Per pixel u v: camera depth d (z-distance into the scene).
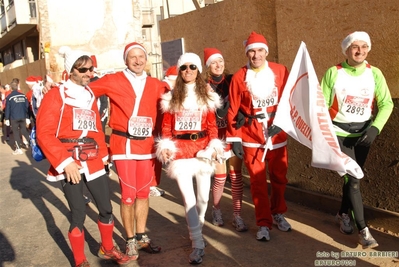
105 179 3.92
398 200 4.40
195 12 7.14
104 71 18.69
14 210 6.16
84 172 3.72
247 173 6.41
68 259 4.38
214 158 4.03
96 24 19.00
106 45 19.27
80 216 3.81
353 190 4.12
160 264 4.09
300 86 4.23
